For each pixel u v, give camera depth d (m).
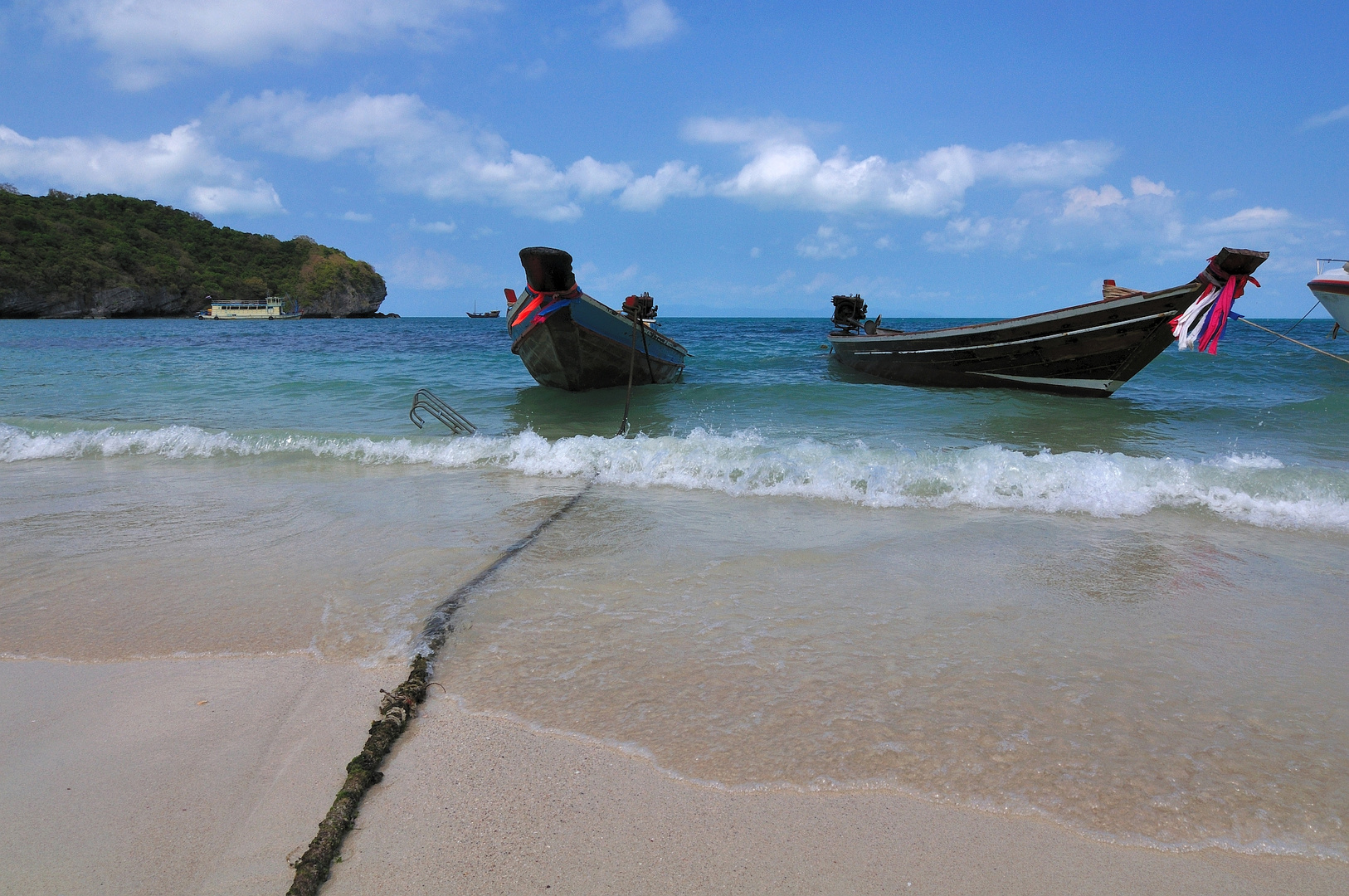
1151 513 5.71
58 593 4.04
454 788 2.35
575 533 5.19
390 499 6.25
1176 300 11.47
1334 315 22.23
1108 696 2.93
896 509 5.88
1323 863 2.05
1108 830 2.18
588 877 1.97
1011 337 13.45
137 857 2.04
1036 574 4.36
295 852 2.06
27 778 2.40
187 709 2.83
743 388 13.62
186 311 120.81
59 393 14.03
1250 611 3.81
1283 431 10.00
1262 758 2.52
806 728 2.69
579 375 13.71
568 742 2.61
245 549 4.80
